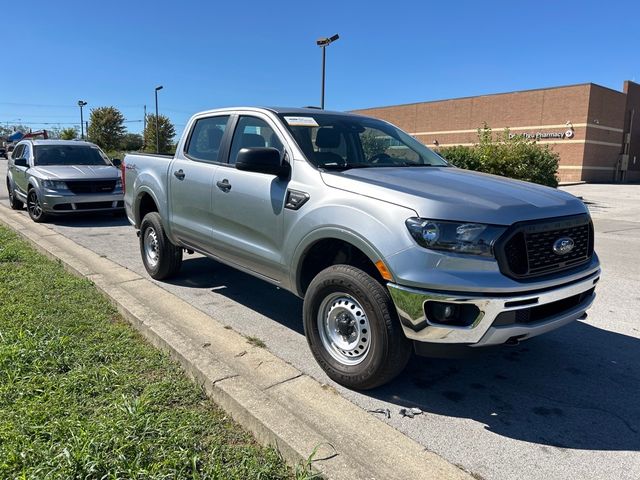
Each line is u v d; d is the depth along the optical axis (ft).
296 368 12.20
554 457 9.41
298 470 8.35
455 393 11.78
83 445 8.39
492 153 64.03
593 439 10.03
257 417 9.50
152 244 20.21
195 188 16.57
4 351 11.70
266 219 13.55
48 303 15.90
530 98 129.18
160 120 221.46
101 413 9.68
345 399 10.70
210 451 8.87
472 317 9.86
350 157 14.20
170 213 18.26
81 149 40.40
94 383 10.95
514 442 9.87
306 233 12.16
